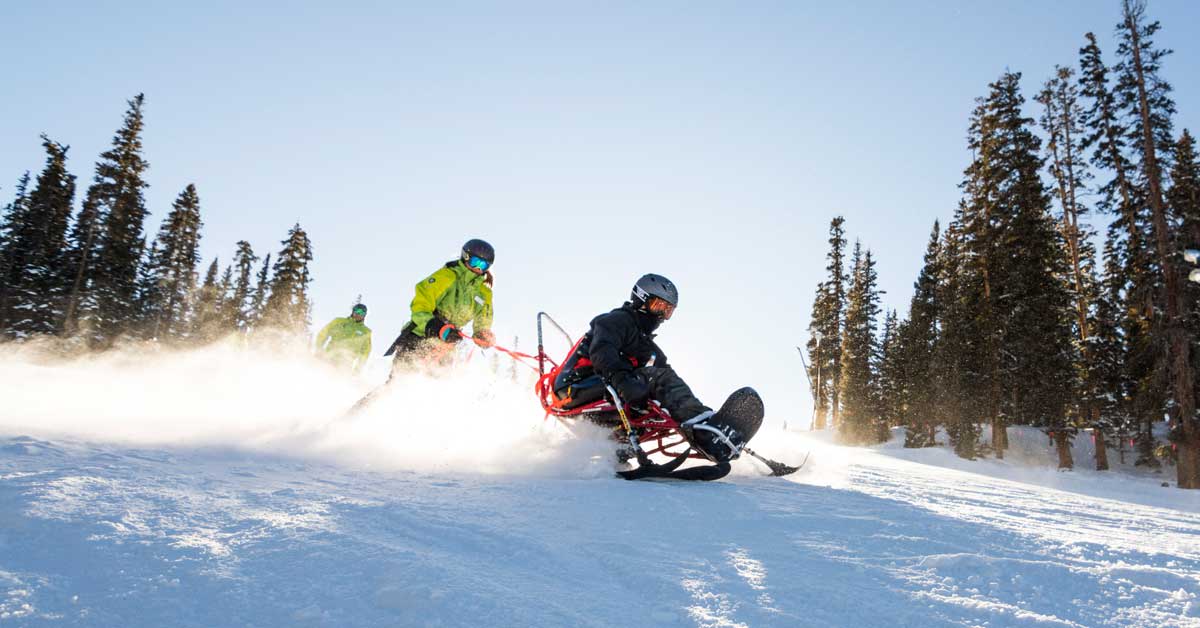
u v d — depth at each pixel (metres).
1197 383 22.45
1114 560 2.26
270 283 46.25
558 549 2.12
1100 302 31.62
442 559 1.91
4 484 2.34
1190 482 21.52
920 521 2.76
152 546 1.85
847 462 7.21
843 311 50.75
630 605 1.68
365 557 1.87
